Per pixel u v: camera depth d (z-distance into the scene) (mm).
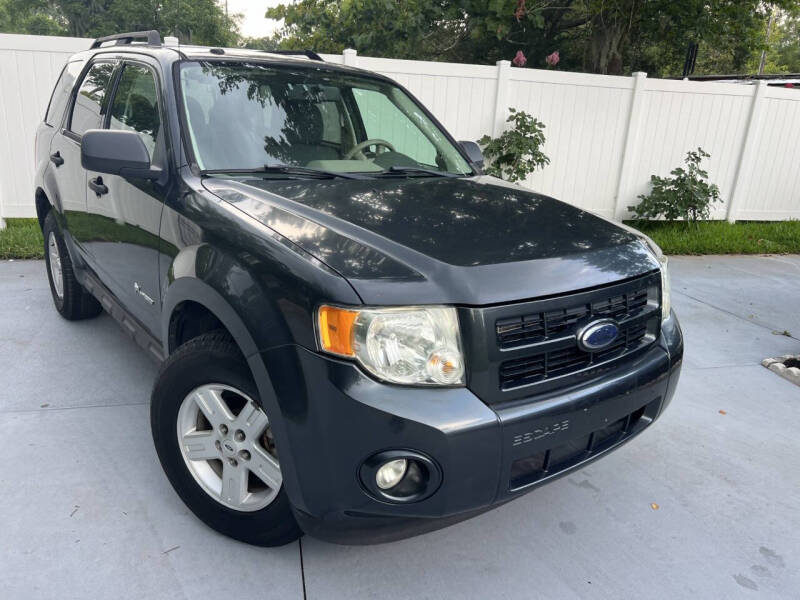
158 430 2344
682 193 7805
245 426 2096
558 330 2002
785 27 43062
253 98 2920
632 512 2680
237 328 1956
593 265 2121
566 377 2023
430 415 1751
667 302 2545
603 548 2445
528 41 18531
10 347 3850
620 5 11898
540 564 2334
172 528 2371
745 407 3697
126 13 43875
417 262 1897
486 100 7316
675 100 7934
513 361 1908
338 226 2082
